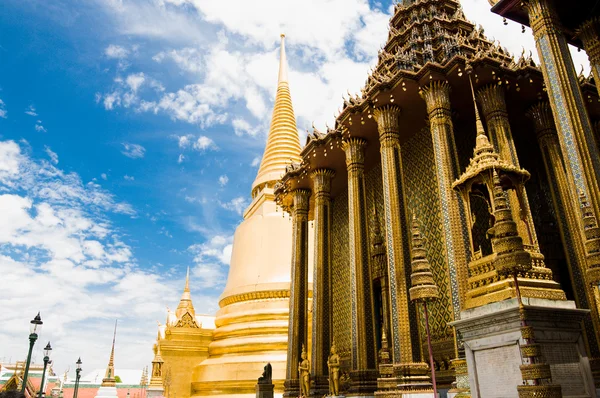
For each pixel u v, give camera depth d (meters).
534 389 6.54
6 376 51.22
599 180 12.59
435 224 19.72
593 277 10.77
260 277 37.22
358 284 19.97
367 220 22.59
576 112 13.32
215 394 32.97
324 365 22.25
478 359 8.07
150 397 34.72
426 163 21.14
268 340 33.22
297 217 28.03
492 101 18.20
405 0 26.92
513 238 7.63
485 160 10.66
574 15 16.03
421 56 22.78
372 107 20.44
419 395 15.31
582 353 7.52
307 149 24.67
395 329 17.06
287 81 49.75
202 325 39.12
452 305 15.24
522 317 7.21
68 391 57.31
